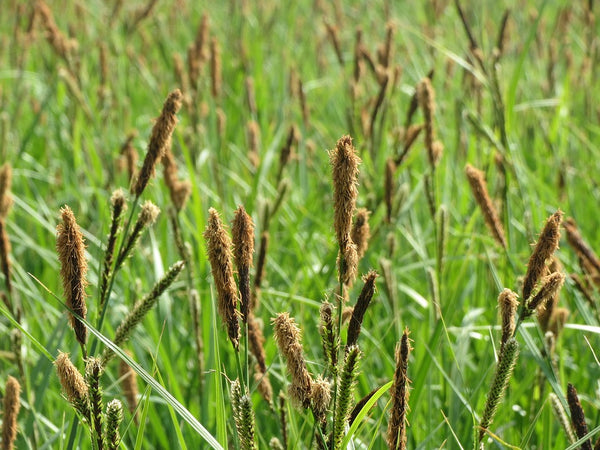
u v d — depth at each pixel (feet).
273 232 16.79
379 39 34.83
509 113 16.25
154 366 8.23
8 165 10.93
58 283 17.15
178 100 8.72
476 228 17.65
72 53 22.33
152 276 15.53
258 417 12.40
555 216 7.66
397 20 36.42
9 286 10.49
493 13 37.55
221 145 18.90
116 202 8.59
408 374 12.95
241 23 30.37
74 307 7.12
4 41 30.19
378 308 16.19
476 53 16.14
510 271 13.82
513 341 7.55
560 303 15.10
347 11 39.58
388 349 14.10
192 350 14.42
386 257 16.44
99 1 36.45
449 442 10.64
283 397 9.48
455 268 16.30
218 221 6.73
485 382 12.20
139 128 26.94
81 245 7.10
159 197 17.67
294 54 33.47
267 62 33.24
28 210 16.81
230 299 6.83
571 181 20.89
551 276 7.74
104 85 22.72
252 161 19.10
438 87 27.07
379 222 15.51
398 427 6.60
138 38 33.94
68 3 34.58
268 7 37.17
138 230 8.66
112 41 27.27
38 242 19.94
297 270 17.10
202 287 14.48
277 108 26.13
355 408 7.43
